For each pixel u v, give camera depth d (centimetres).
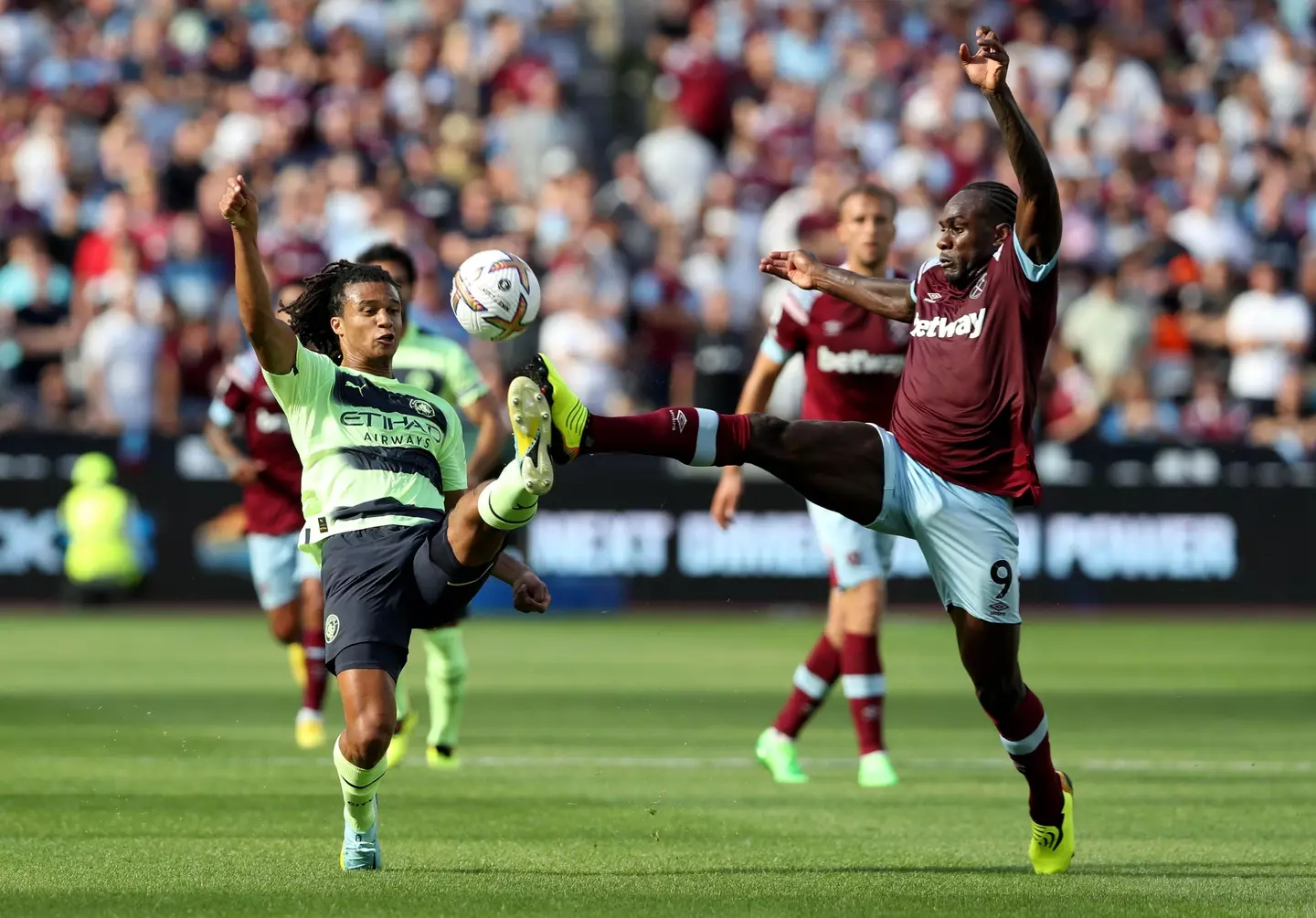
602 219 7381
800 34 8944
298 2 8638
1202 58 9481
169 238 7256
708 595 6538
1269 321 7462
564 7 9200
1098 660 5384
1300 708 4303
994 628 2148
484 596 6531
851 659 3073
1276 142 8925
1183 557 6731
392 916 1816
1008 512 2155
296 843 2328
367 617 2053
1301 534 6762
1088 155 8525
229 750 3366
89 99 8125
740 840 2423
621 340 7169
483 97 8500
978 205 2186
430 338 3369
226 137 7831
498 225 7550
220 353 6862
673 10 9406
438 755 3244
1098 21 9538
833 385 3228
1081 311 7238
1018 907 1914
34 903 1881
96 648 5350
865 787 3003
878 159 8412
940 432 2156
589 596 6500
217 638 5638
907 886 2050
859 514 2184
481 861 2208
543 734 3725
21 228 7431
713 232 7706
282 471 3619
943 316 2195
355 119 7931
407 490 2145
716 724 3928
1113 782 3080
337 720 3850
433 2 8762
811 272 2358
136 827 2466
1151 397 7375
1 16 8394
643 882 2052
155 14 8538
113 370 6650
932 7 9325
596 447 2128
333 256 7281
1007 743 2167
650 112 9138
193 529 6412
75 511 6356
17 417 6831
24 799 2725
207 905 1872
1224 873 2170
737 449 2148
